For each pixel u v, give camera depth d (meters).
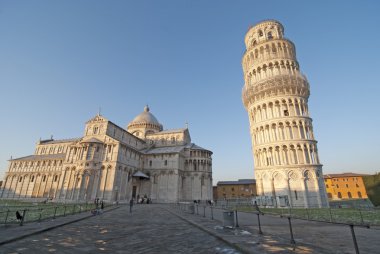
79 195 60.44
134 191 75.12
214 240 13.24
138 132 99.62
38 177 87.25
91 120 73.88
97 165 65.19
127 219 24.77
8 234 13.61
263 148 53.09
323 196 47.62
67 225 19.45
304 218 24.25
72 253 10.61
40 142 102.12
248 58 64.81
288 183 47.69
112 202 59.00
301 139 50.09
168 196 73.00
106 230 17.20
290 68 58.28
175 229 17.64
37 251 10.77
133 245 12.18
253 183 111.00
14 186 88.62
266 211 34.66
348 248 10.81
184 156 84.06
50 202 57.59
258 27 65.62
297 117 51.97
